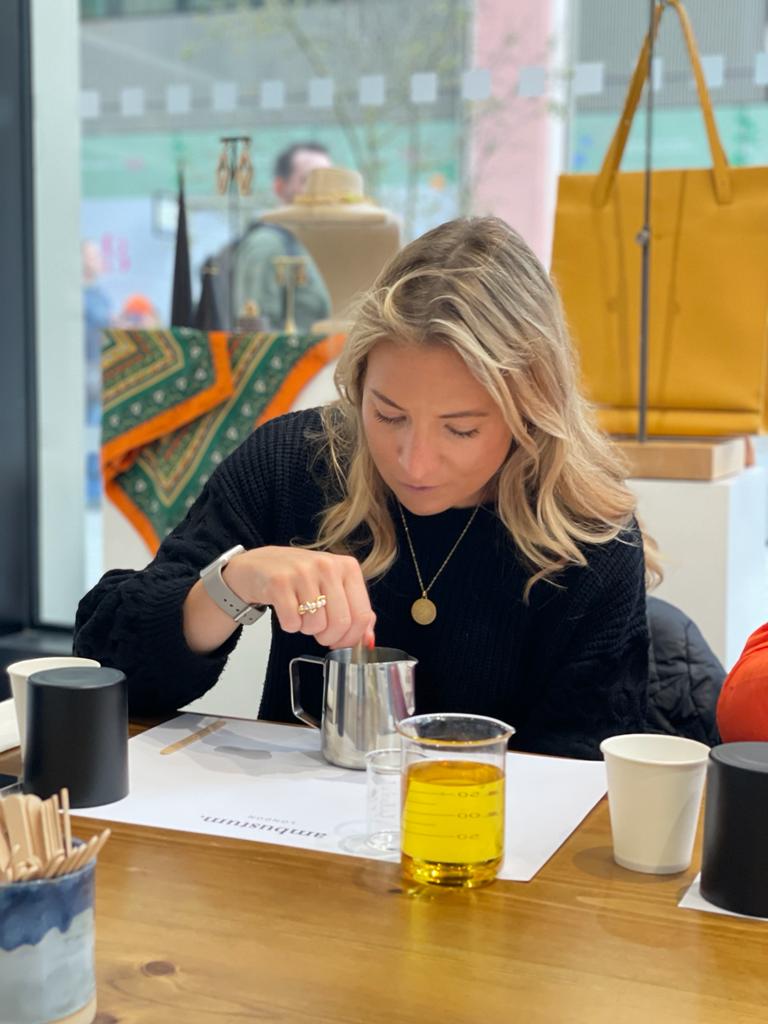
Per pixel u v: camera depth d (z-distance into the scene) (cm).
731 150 302
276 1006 70
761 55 296
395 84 339
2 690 353
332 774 112
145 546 285
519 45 321
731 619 223
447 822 87
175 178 364
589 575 137
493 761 88
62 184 381
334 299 281
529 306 123
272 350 269
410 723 92
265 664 177
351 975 74
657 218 229
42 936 66
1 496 386
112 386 281
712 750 88
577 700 134
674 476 222
